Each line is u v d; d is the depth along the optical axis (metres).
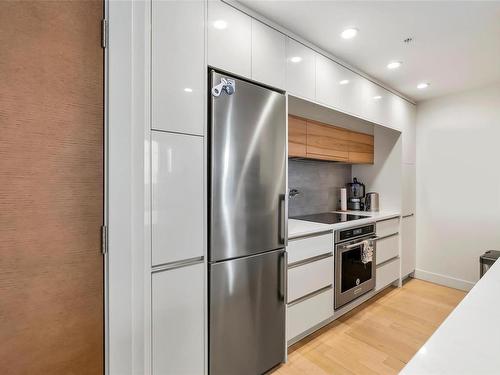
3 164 0.98
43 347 1.07
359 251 2.69
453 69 2.62
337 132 2.94
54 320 1.10
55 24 1.08
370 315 2.66
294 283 2.08
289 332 2.04
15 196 1.00
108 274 1.22
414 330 2.39
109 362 1.23
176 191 1.40
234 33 1.64
